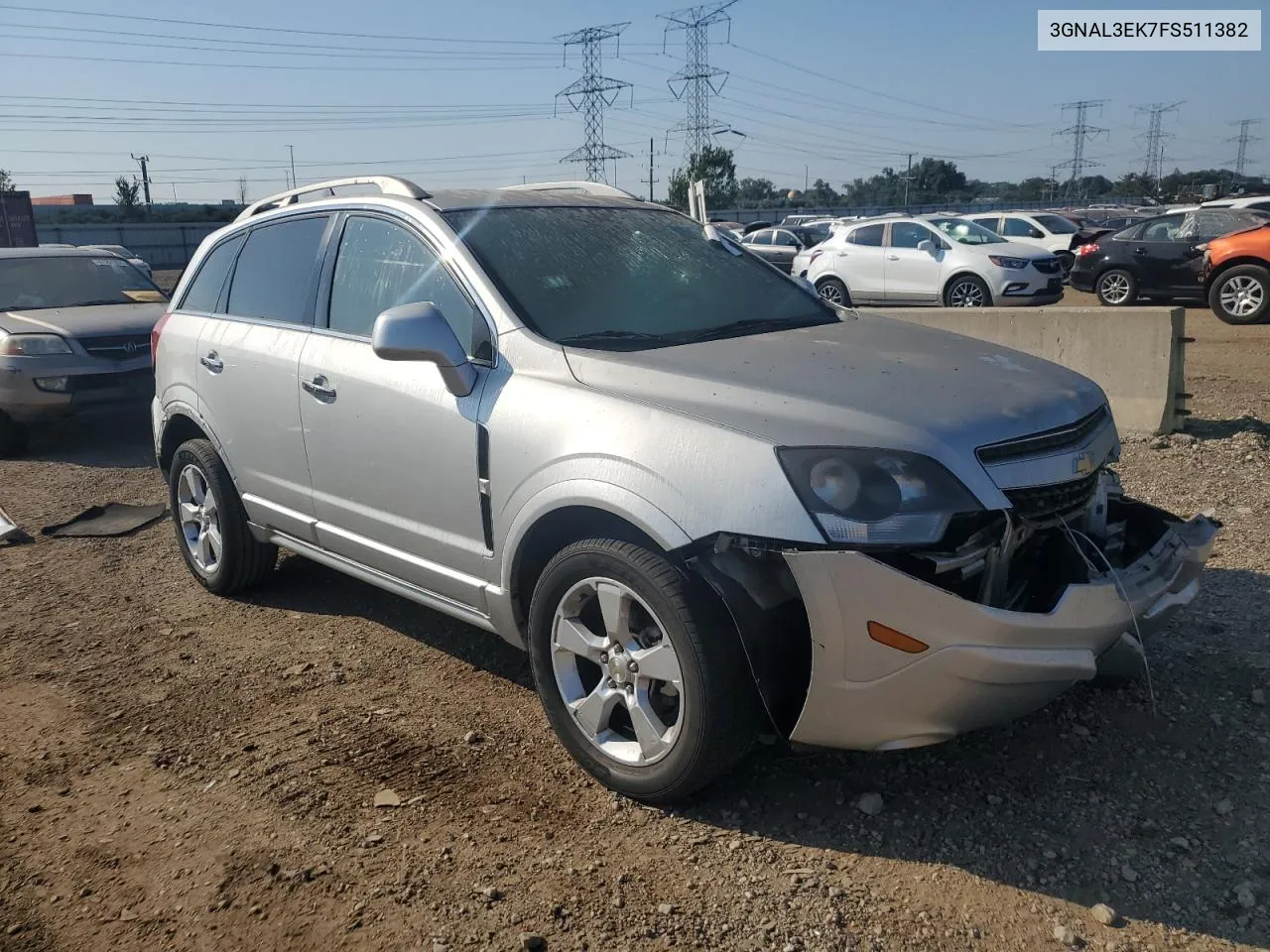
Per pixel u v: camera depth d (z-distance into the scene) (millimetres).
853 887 2805
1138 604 3014
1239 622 4281
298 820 3191
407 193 4109
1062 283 16234
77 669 4359
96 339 8594
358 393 3947
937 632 2703
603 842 3033
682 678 2949
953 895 2756
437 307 3539
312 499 4312
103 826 3211
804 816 3123
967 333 8227
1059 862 2879
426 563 3836
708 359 3334
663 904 2754
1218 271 14523
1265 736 3453
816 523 2705
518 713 3840
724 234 4672
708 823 3107
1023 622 2744
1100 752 3410
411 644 4508
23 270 9664
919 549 2727
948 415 2910
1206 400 9078
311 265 4414
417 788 3346
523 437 3322
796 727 2902
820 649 2764
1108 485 3646
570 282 3811
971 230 16797
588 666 3391
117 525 6461
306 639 4598
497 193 4273
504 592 3498
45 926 2768
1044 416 3047
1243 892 2721
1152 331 7375
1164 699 3709
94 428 9828
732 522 2795
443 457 3623
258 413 4508
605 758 3250
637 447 3014
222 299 4984
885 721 2824
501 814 3188
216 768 3527
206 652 4496
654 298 3906
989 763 3371
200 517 5168
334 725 3791
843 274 17266
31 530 6445
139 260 12344
